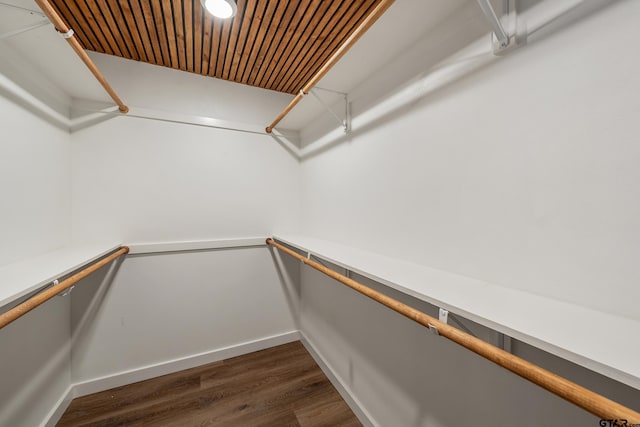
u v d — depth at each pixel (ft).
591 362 1.36
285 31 5.00
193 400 5.57
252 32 5.03
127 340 6.17
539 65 2.41
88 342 5.80
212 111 7.02
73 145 5.65
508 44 2.59
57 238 5.08
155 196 6.45
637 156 1.83
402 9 3.26
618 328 1.73
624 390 1.91
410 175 3.97
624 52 1.90
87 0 4.19
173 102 6.58
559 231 2.27
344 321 5.79
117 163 6.07
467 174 3.10
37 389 4.49
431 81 3.62
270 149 7.77
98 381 5.83
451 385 3.29
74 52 3.87
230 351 7.23
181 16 4.62
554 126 2.30
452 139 3.30
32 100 4.32
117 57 6.04
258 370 6.64
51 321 4.94
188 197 6.79
